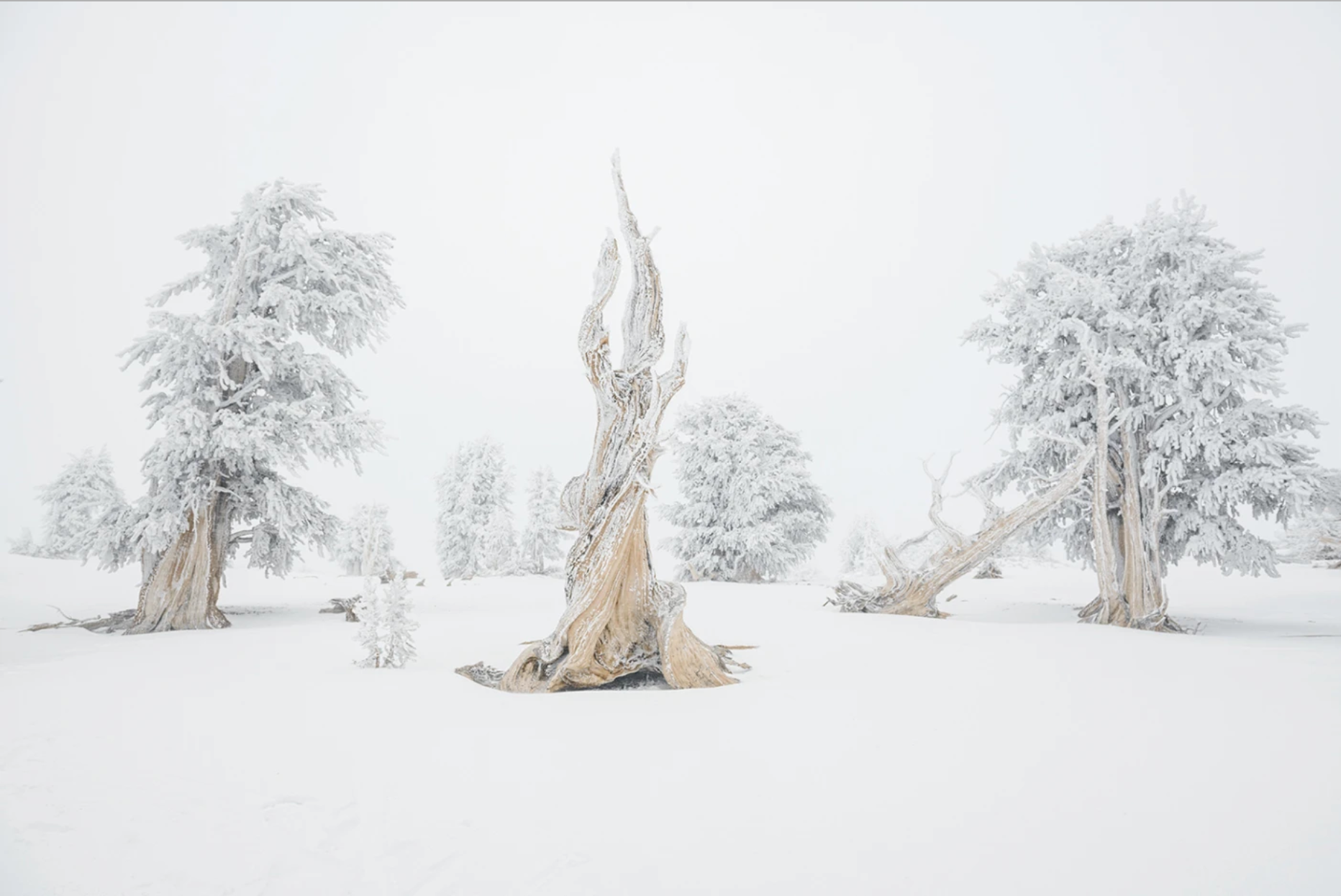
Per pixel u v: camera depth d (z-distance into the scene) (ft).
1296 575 116.67
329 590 108.99
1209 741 21.94
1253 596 88.94
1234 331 67.31
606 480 36.11
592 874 13.48
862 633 53.31
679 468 136.77
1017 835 15.03
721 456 131.95
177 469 62.69
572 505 37.22
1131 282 71.51
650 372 38.04
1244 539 64.80
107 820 16.48
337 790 18.29
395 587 38.91
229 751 21.63
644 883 13.09
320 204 71.77
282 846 15.10
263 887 13.43
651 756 21.09
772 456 132.05
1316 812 16.03
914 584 71.72
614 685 35.17
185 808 17.13
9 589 101.45
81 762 20.57
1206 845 14.40
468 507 175.22
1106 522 68.39
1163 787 17.85
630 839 15.10
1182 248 67.82
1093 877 13.07
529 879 13.38
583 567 35.19
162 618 61.26
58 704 27.81
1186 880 12.91
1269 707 26.53
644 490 35.17
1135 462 69.36
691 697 30.66
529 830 15.66
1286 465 62.03
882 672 35.70
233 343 63.16
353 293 69.77
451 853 14.58
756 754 21.18
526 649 34.68
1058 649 43.62
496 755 21.22
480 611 71.67
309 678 33.81
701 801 17.31
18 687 31.60
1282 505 64.75
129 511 63.21
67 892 13.26
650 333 38.45
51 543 158.81
